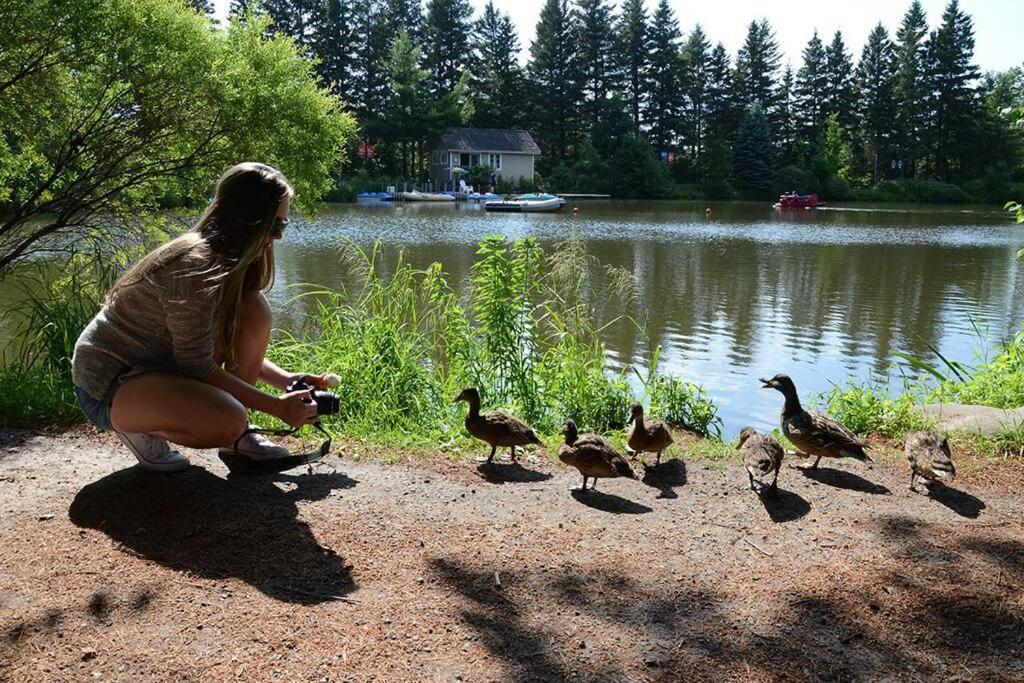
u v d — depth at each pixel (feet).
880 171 326.44
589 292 65.98
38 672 9.10
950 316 61.11
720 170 289.12
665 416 25.29
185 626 10.07
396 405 22.44
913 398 25.93
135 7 38.70
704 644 10.39
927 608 11.42
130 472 14.65
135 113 42.45
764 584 11.98
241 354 14.01
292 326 46.32
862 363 46.19
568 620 10.81
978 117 305.12
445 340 27.22
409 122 258.16
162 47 39.70
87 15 36.96
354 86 267.39
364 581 11.50
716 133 311.47
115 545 11.99
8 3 35.47
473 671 9.57
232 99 41.86
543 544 13.07
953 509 15.42
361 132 258.57
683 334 52.34
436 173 281.74
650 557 12.78
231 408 12.56
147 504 13.35
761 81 319.06
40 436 17.12
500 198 231.09
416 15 299.99
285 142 43.80
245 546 12.23
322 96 45.83
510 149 279.69
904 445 18.97
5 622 9.98
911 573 12.44
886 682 9.78
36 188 41.42
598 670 9.74
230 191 12.37
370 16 271.28
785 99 326.44
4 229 40.75
